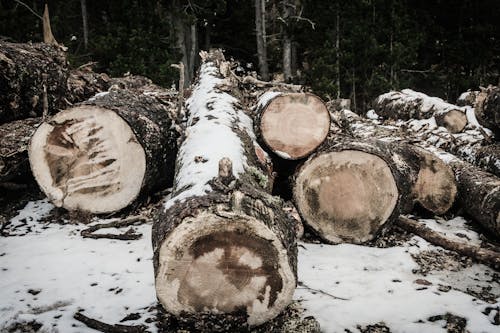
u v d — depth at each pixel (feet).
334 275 10.70
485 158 17.98
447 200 14.88
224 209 7.14
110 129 13.38
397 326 8.55
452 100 48.11
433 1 48.47
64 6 43.47
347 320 8.70
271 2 51.57
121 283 9.98
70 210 13.85
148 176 14.07
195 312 7.48
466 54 44.83
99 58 37.47
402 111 30.27
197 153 10.69
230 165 8.39
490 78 45.01
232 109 15.35
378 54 41.42
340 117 19.16
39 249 11.82
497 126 19.27
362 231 12.68
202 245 7.17
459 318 8.82
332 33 42.57
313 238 13.24
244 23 51.01
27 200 15.90
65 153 13.48
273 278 7.43
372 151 12.28
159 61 37.81
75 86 20.39
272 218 7.75
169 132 15.74
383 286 10.18
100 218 14.14
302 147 14.03
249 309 7.55
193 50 47.67
